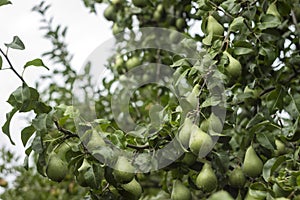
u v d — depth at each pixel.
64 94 3.70
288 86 2.35
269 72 2.31
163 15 3.09
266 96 2.30
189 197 2.02
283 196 1.75
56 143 1.87
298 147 2.07
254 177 2.00
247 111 2.46
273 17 2.23
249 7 2.26
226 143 2.11
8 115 1.87
